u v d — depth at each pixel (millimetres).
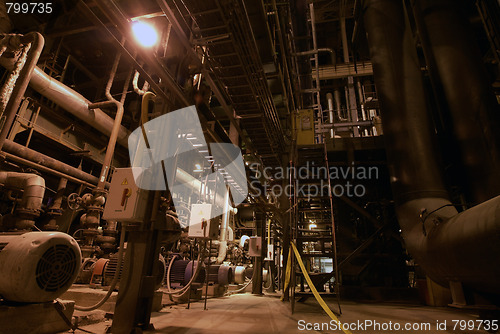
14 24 8445
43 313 2992
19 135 9031
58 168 8766
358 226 10336
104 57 11750
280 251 14367
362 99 19500
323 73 19031
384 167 9734
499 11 7883
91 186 10352
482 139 6328
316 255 7031
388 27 7809
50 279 2896
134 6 7094
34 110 8648
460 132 6711
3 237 2982
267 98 7531
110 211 3748
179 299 6465
